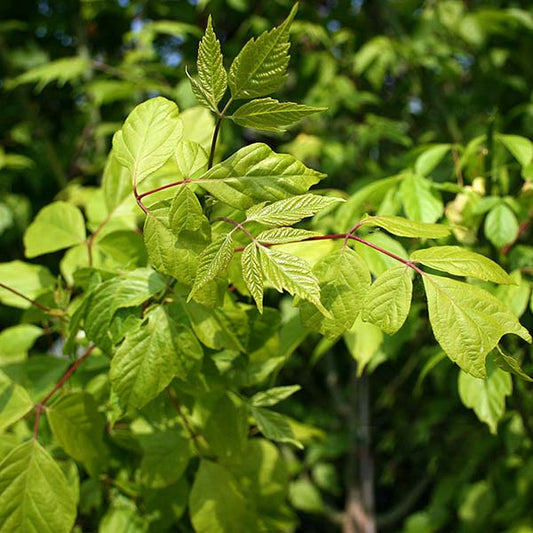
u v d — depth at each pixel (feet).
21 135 4.69
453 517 4.44
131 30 4.95
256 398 1.91
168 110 1.59
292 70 4.67
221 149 2.27
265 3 4.68
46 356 2.15
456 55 4.74
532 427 2.57
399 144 4.74
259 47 1.40
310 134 4.45
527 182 2.33
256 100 1.43
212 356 1.81
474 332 1.38
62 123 5.11
